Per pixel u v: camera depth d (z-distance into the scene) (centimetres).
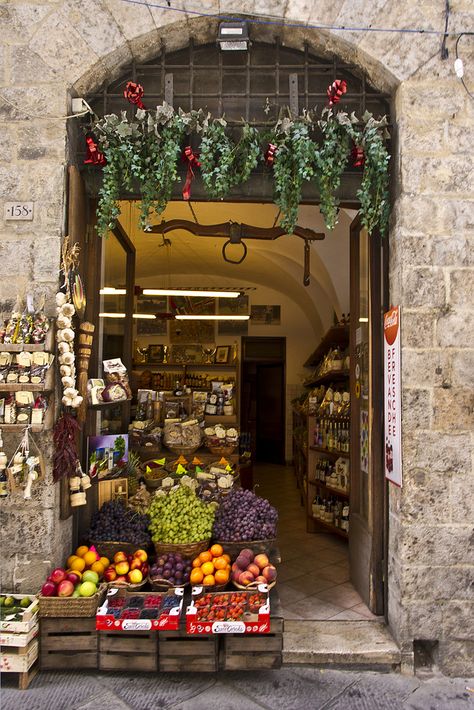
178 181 372
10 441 340
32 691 303
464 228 346
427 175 348
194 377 1064
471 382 340
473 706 299
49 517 335
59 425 336
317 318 1045
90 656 318
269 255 881
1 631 305
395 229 358
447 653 329
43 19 359
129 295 536
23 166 352
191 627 310
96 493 401
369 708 295
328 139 346
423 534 334
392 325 354
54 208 350
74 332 355
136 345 1091
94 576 331
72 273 354
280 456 1205
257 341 1199
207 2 360
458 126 351
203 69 385
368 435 403
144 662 316
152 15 360
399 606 337
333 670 331
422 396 339
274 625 319
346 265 694
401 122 352
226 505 396
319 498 609
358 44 356
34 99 355
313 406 643
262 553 372
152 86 386
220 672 327
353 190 379
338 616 377
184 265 998
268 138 353
